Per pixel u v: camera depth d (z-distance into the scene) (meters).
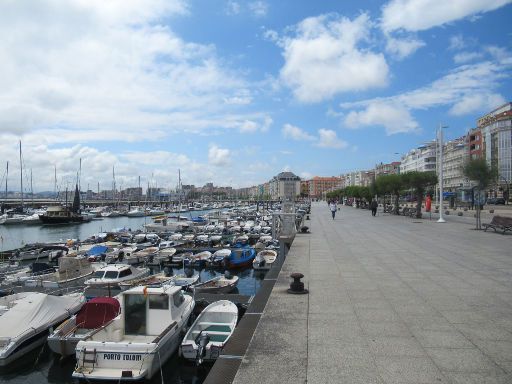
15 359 15.23
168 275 28.38
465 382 5.14
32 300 17.11
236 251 36.97
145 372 11.84
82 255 38.97
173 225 65.25
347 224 33.97
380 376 5.32
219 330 15.07
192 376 14.00
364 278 11.55
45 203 145.38
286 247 21.78
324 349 6.28
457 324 7.41
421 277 11.64
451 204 68.31
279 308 8.52
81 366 12.03
